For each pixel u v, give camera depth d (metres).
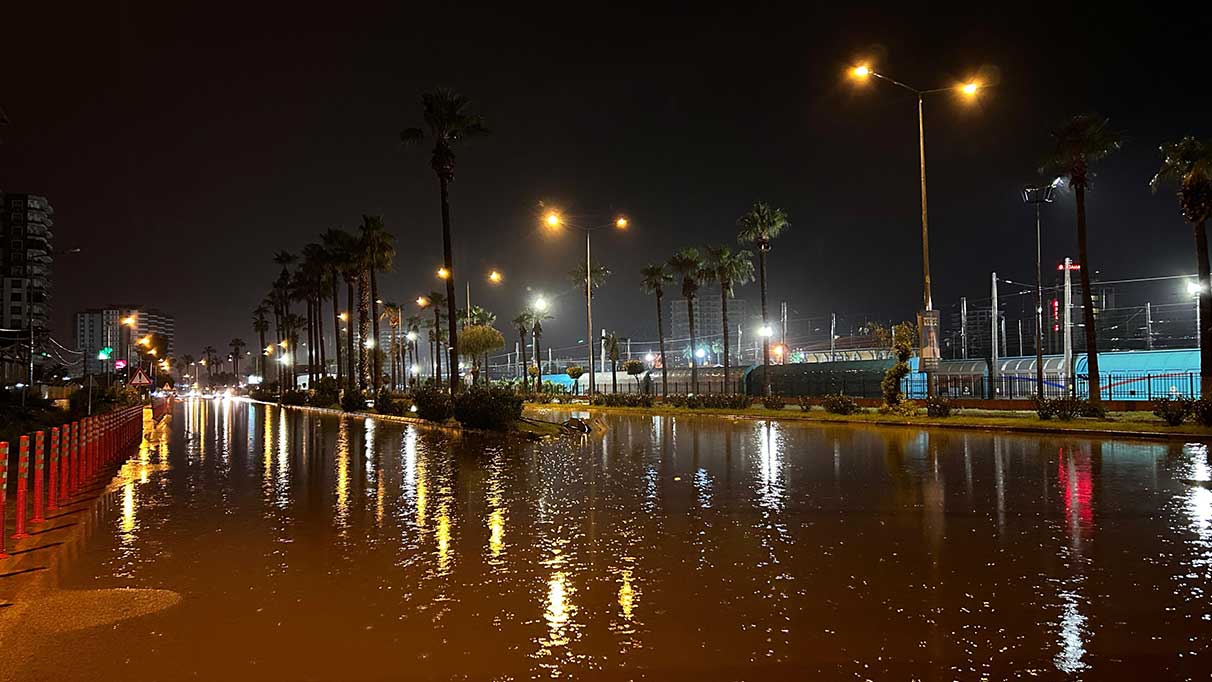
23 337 37.97
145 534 10.84
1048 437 27.55
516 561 9.02
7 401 30.80
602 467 18.98
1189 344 60.06
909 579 8.07
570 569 8.62
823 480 16.11
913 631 6.42
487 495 14.34
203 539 10.45
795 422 40.16
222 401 103.44
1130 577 8.08
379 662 5.80
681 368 76.44
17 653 6.04
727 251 64.00
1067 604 7.14
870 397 52.31
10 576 8.48
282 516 12.23
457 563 8.95
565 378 106.12
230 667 5.72
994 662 5.71
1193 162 31.59
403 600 7.45
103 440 20.12
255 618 6.91
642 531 10.77
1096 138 35.03
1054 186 43.09
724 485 15.49
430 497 14.17
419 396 40.88
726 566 8.70
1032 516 11.70
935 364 35.84
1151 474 16.56
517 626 6.64
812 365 60.09
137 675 5.57
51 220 138.25
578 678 5.46
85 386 40.84
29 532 11.05
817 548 9.60
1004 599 7.31
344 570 8.65
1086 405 32.75
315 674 5.57
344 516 12.20
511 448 24.75
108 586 8.04
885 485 15.25
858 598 7.39
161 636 6.43
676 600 7.38
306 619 6.87
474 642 6.24
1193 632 6.35
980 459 19.97
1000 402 39.75
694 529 10.89
